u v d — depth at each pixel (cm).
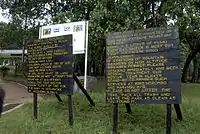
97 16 1010
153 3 1114
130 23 951
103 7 1023
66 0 1564
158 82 478
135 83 500
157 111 636
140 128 535
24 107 741
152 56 491
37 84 635
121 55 522
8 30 1902
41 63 636
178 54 470
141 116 608
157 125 548
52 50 618
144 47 502
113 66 527
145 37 505
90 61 1502
